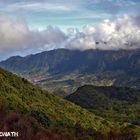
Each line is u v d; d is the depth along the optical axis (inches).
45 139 7667.3
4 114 7667.3
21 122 7613.2
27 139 7362.2
